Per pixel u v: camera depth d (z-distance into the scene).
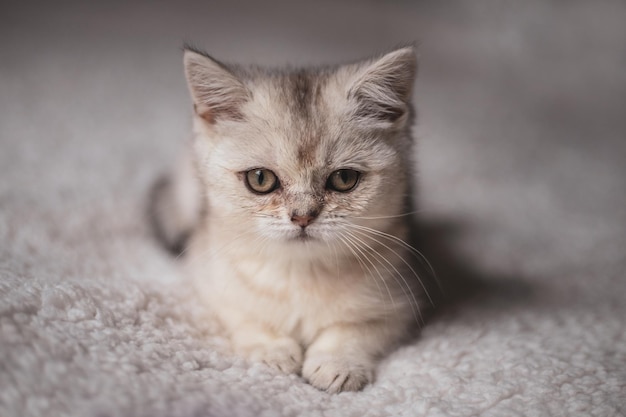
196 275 0.35
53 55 0.69
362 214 0.32
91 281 0.32
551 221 0.47
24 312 0.27
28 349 0.26
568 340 0.32
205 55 0.32
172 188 0.42
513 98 0.74
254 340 0.32
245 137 0.32
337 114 0.32
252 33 0.83
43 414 0.24
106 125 0.54
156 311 0.32
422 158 0.54
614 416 0.27
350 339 0.32
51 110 0.55
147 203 0.43
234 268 0.33
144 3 0.94
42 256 0.36
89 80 0.64
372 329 0.33
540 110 0.72
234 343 0.32
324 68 0.36
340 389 0.29
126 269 0.38
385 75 0.33
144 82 0.65
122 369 0.26
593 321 0.34
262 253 0.32
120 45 0.76
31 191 0.42
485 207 0.48
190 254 0.37
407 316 0.33
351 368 0.30
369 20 0.94
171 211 0.41
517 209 0.48
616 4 0.83
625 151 0.62
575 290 0.38
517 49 0.86
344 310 0.32
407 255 0.34
